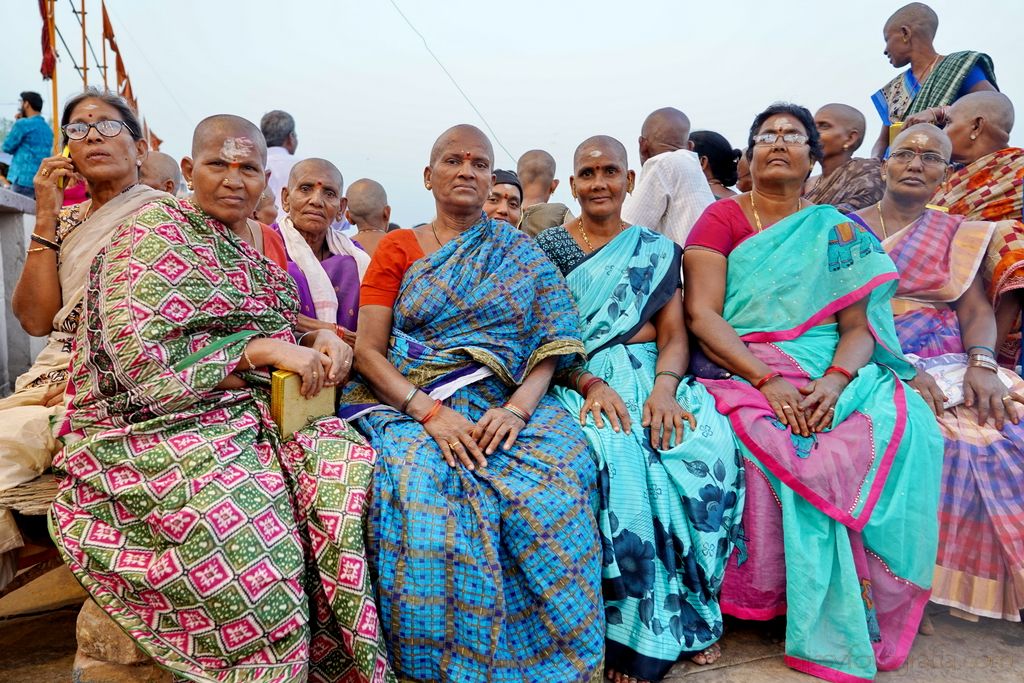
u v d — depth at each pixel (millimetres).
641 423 2867
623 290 3180
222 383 2414
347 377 2955
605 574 2600
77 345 2451
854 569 2686
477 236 2947
